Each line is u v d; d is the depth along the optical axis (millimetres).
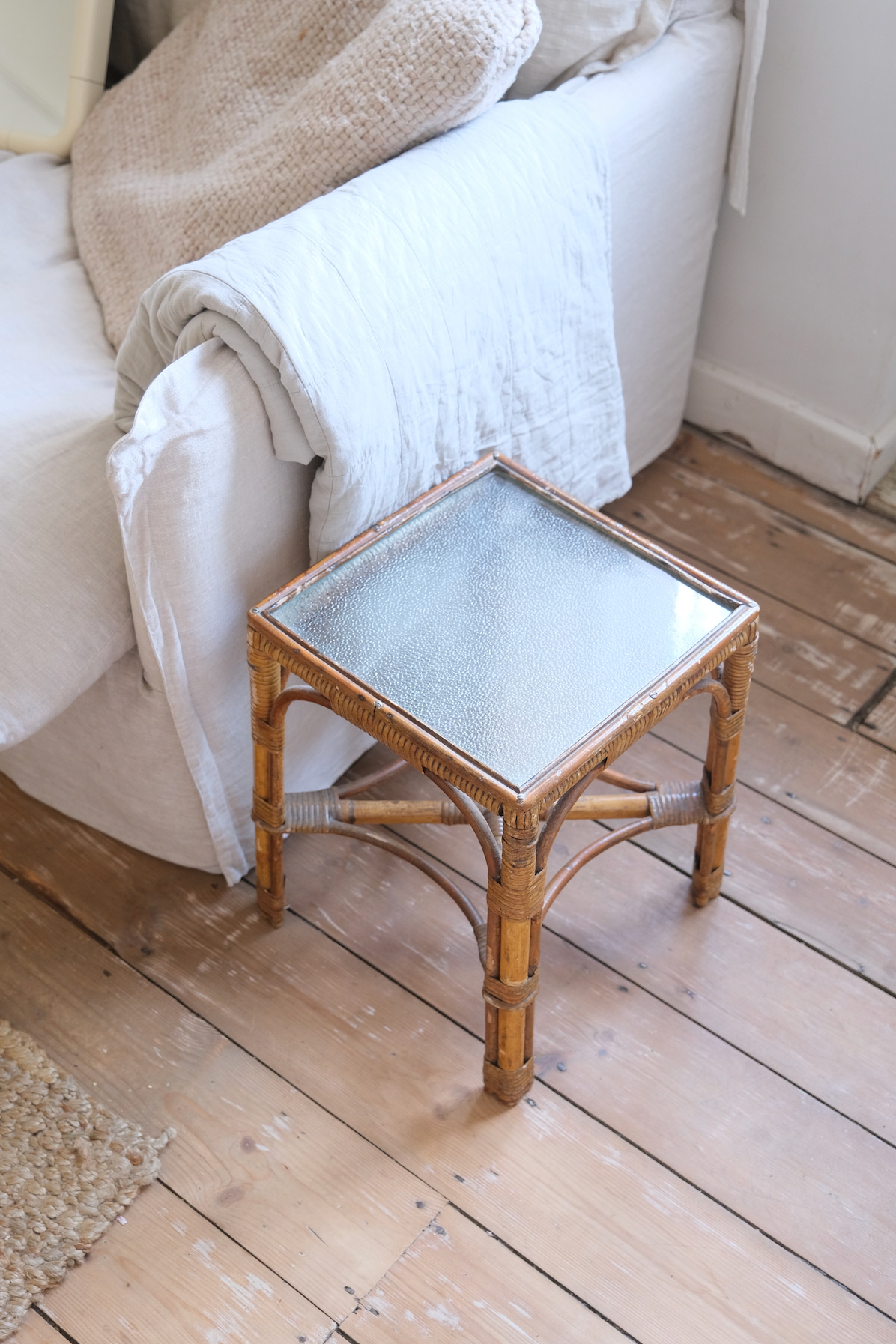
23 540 1171
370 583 1173
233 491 1129
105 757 1336
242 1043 1289
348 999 1324
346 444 1121
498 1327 1103
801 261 1736
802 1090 1261
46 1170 1183
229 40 1495
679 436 1971
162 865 1438
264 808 1263
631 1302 1118
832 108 1596
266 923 1389
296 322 1085
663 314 1690
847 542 1814
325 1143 1216
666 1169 1202
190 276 1095
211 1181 1190
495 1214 1172
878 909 1406
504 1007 1138
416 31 1227
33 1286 1113
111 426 1271
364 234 1157
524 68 1463
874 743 1568
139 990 1328
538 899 1070
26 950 1357
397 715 1054
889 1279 1135
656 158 1495
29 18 1694
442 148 1256
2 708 1140
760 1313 1114
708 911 1405
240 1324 1103
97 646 1168
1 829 1467
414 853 1287
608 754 1048
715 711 1226
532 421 1381
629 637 1131
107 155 1593
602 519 1236
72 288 1534
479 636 1127
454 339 1221
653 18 1441
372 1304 1114
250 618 1127
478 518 1244
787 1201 1183
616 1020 1311
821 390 1823
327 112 1277
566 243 1334
